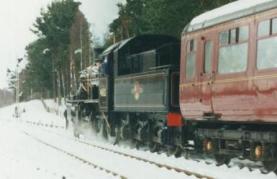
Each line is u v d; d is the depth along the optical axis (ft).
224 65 58.39
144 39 94.84
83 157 73.46
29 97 444.14
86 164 65.57
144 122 85.51
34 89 377.71
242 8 55.67
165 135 76.07
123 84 92.79
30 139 110.63
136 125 89.61
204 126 66.49
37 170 59.41
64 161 69.26
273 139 51.60
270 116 50.88
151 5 134.21
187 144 72.13
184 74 67.41
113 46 100.73
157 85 78.38
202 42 63.21
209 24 61.72
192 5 123.85
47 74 319.06
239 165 60.49
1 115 317.63
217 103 59.77
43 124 184.24
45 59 313.32
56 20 303.48
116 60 96.53
